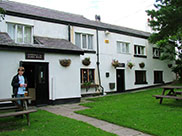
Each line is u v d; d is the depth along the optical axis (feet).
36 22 37.70
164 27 45.21
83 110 25.11
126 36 55.57
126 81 53.98
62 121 19.03
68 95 33.65
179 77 72.69
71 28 42.96
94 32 47.29
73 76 34.71
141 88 58.39
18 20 35.09
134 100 33.76
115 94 46.88
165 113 22.06
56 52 32.76
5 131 15.88
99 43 48.08
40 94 30.71
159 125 17.16
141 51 61.57
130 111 23.66
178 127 16.42
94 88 45.32
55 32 40.42
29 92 36.01
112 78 50.11
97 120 20.15
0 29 32.73
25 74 37.01
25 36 36.70
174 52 64.85
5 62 27.27
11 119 20.26
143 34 62.59
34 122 18.80
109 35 50.70
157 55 67.21
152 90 50.60
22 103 21.62
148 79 61.52
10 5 38.58
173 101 31.35
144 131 15.75
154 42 50.62
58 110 26.30
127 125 17.47
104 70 48.37
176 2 41.14
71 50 33.91
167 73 69.72
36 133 15.05
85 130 15.92
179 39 60.34
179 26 41.91
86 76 44.80
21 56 28.84
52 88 31.86
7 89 27.12
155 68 64.64
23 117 20.74
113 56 51.11
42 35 38.40
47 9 48.98
